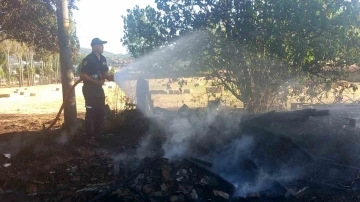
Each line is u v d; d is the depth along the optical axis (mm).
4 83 37656
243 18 7152
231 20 7352
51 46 10516
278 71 7352
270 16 6910
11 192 5051
